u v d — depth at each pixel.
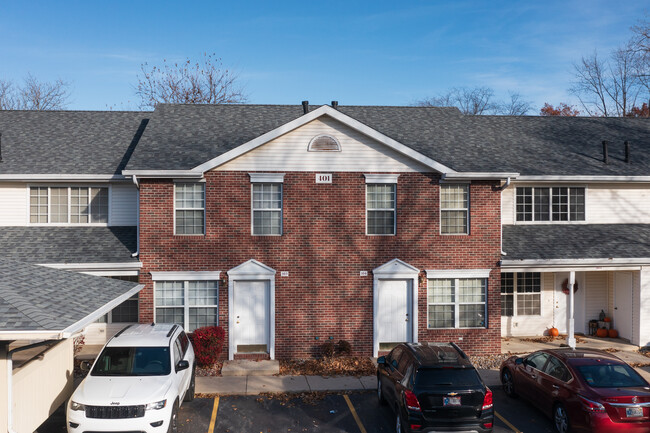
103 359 11.65
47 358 11.22
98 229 18.91
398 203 17.84
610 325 20.80
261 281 17.56
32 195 19.02
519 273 20.84
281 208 17.55
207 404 13.39
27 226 18.88
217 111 22.53
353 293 17.70
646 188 21.38
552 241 19.52
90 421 9.98
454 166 18.39
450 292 18.20
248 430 11.79
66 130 21.81
